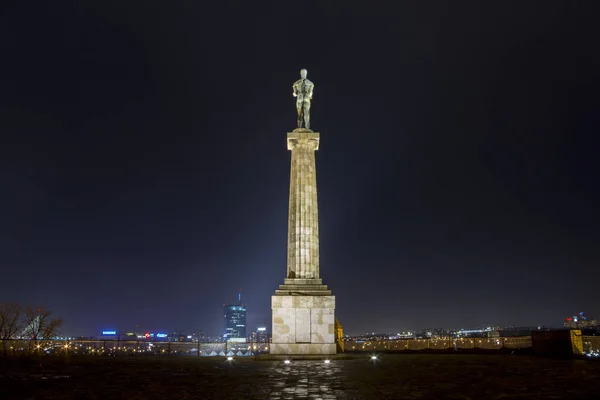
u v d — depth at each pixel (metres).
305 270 35.72
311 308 33.88
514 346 39.47
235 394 15.41
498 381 18.05
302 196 37.06
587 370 21.95
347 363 28.11
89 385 17.88
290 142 38.31
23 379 19.81
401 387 16.73
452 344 42.81
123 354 43.72
